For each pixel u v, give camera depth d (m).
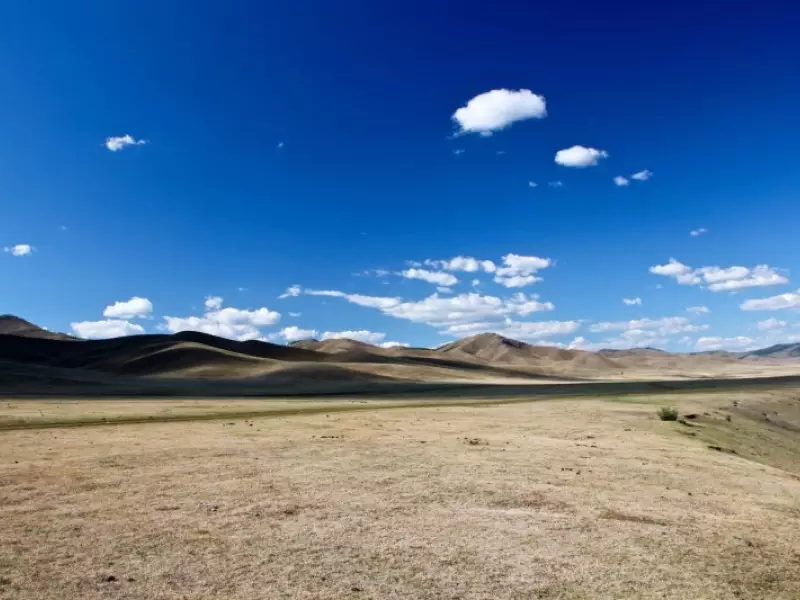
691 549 12.09
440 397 81.56
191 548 11.63
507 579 10.34
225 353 181.62
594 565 11.09
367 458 21.91
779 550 12.23
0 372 91.44
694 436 33.31
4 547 11.53
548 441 27.84
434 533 12.81
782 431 47.56
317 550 11.64
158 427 32.50
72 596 9.37
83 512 13.99
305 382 128.38
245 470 19.23
